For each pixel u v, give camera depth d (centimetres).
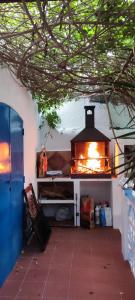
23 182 422
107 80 234
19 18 230
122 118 485
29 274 343
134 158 192
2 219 315
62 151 566
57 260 382
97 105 572
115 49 222
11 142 353
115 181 509
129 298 289
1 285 313
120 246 430
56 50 247
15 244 374
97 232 496
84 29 204
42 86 286
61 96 385
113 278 331
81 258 388
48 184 554
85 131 517
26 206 421
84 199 525
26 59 245
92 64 247
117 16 181
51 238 466
